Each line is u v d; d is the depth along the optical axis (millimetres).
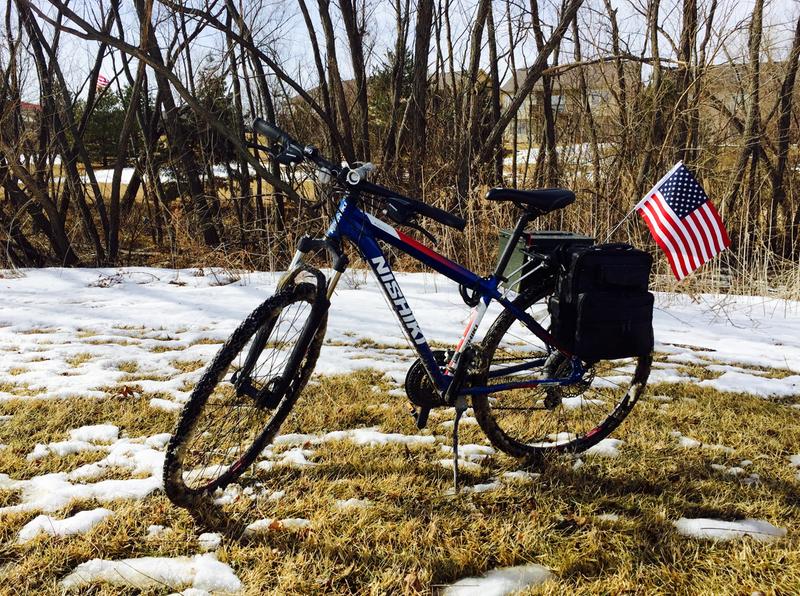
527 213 2764
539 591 2131
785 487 2850
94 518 2416
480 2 10195
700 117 9945
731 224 10164
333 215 2627
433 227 7738
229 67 11305
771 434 3480
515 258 2947
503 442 2998
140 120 11391
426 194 9500
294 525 2443
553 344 2885
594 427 3303
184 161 11000
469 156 9719
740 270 7555
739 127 10891
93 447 3039
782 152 12016
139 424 3336
